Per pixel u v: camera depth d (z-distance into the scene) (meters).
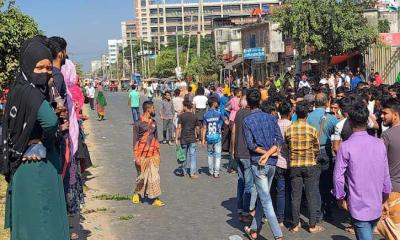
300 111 7.80
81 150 7.32
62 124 4.90
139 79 74.19
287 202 8.31
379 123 8.21
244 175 8.44
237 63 52.16
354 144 5.32
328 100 8.89
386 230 5.56
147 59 100.62
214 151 12.52
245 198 8.37
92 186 11.59
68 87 6.58
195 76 56.81
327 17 26.83
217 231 8.09
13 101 4.42
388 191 5.41
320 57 28.36
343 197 5.41
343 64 30.45
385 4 38.62
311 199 7.89
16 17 13.50
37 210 4.41
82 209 9.40
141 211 9.41
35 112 4.35
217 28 69.06
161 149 17.58
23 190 4.41
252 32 50.22
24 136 4.38
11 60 13.29
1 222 7.95
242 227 8.27
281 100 8.97
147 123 9.83
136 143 9.87
